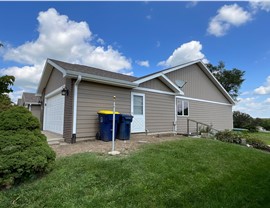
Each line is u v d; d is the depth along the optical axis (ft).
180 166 14.30
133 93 30.35
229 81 91.50
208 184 12.01
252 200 10.66
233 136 33.86
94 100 24.89
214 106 55.01
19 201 8.83
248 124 72.13
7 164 9.90
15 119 12.59
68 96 23.80
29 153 10.95
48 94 35.76
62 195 9.19
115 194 9.49
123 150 17.89
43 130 36.86
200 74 51.01
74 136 22.35
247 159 19.52
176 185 11.21
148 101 32.76
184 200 9.71
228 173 14.60
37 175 11.22
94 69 35.73
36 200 8.90
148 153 16.75
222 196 10.68
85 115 23.80
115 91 27.63
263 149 30.89
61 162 13.33
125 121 24.68
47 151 11.83
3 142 10.96
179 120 42.55
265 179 14.28
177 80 43.16
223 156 18.90
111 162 13.48
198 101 49.21
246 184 12.84
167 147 19.58
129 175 11.62
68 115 23.26
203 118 50.08
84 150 17.92
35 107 59.06
